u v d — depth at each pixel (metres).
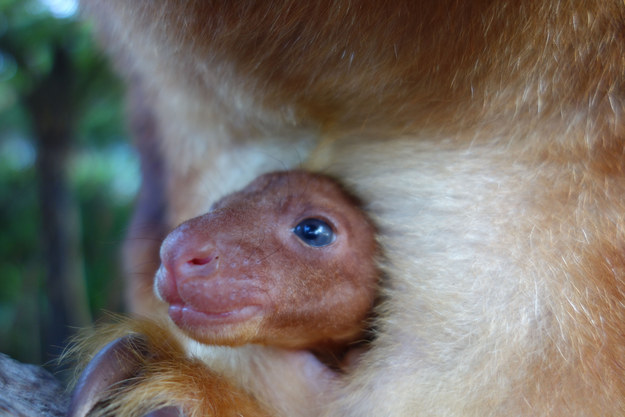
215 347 0.35
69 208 1.24
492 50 0.31
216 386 0.33
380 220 0.35
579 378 0.31
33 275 1.72
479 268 0.32
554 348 0.31
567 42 0.31
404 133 0.34
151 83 0.42
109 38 0.42
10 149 1.83
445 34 0.31
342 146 0.36
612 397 0.31
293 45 0.32
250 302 0.33
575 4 0.31
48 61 1.07
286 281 0.34
